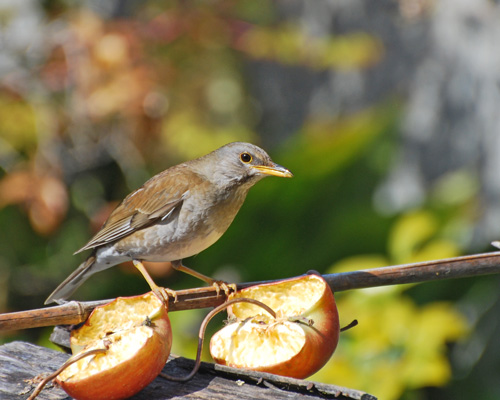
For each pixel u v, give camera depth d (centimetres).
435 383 934
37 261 1387
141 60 1148
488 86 1282
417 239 1098
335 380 936
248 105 1562
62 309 506
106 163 1352
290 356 492
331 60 1253
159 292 590
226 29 1212
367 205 1195
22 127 1197
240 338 513
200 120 1343
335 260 1197
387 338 966
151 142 1249
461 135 1319
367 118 1230
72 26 1148
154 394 483
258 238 1196
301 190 1172
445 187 1241
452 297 1188
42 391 489
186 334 1151
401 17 1372
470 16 1302
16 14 1245
